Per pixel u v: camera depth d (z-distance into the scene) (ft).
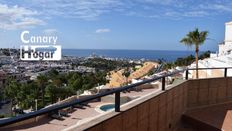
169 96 16.05
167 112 15.75
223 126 17.15
